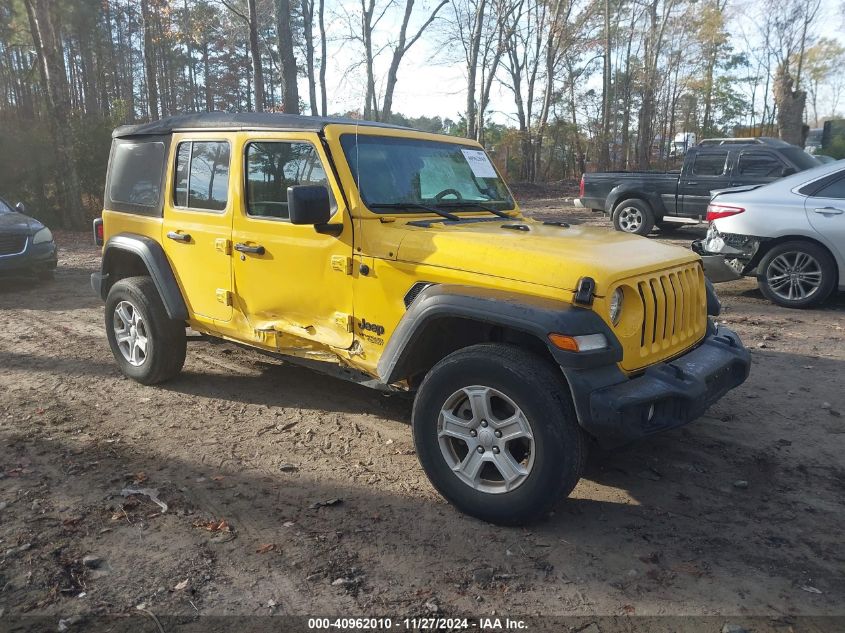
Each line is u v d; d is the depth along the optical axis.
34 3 17.59
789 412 4.97
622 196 14.16
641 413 3.18
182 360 5.49
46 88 19.67
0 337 7.16
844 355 6.29
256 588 2.94
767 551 3.25
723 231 8.50
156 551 3.20
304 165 4.17
